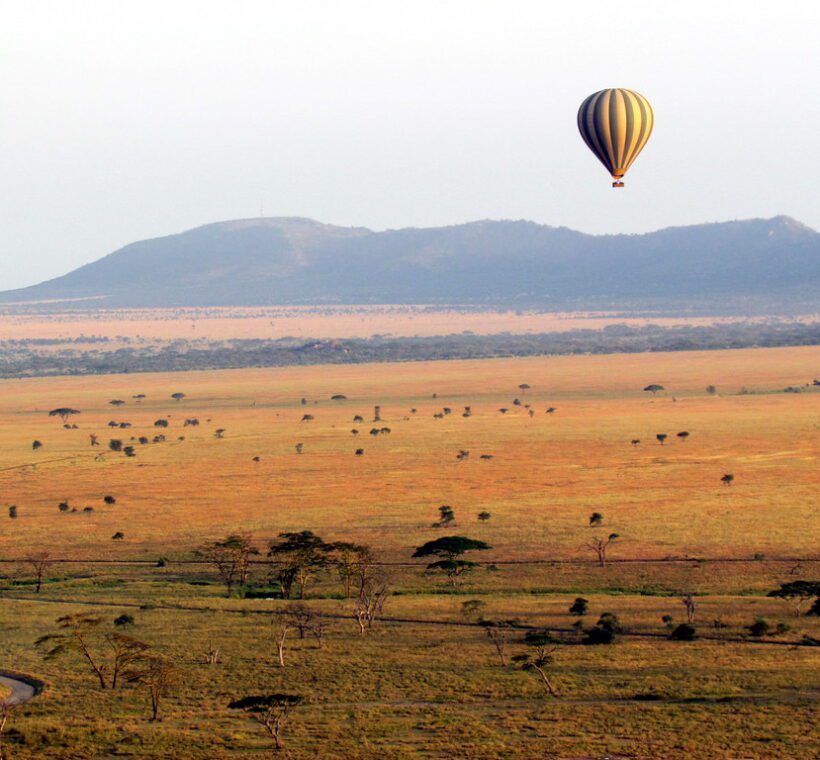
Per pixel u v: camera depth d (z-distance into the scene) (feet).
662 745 513.86
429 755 506.48
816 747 506.48
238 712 578.66
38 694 618.85
